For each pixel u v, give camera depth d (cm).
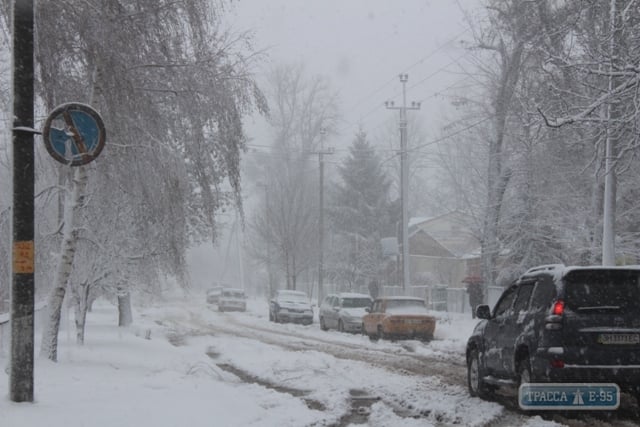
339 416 1025
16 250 893
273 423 940
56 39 1205
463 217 3741
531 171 2902
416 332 2469
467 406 1095
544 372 948
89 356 1641
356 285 5562
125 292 2192
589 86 1438
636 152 1562
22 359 892
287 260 5141
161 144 1334
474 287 3278
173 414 909
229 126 1416
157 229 1652
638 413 1002
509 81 3000
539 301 1009
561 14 1947
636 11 1441
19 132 903
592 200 2556
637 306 962
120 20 1278
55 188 1427
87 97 1308
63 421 810
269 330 3058
